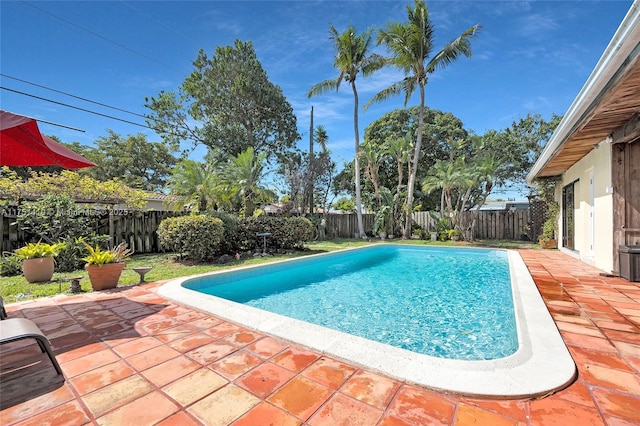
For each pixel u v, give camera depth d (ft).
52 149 10.79
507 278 22.71
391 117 68.59
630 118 15.14
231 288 20.40
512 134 57.67
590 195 23.45
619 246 17.85
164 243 26.76
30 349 9.02
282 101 67.46
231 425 5.72
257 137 67.41
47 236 22.75
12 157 12.55
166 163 85.25
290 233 33.91
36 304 13.46
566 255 28.66
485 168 44.57
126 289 16.19
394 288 20.48
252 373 7.56
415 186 66.23
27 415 6.09
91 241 23.47
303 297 18.49
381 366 7.62
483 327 13.14
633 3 7.70
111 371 7.72
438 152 65.98
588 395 6.40
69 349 9.00
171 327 10.68
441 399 6.41
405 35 45.65
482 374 7.13
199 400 6.49
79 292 15.57
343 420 5.79
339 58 49.90
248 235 32.45
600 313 11.43
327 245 41.37
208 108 62.90
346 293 19.33
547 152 21.53
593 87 11.71
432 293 19.01
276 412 6.06
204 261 26.71
